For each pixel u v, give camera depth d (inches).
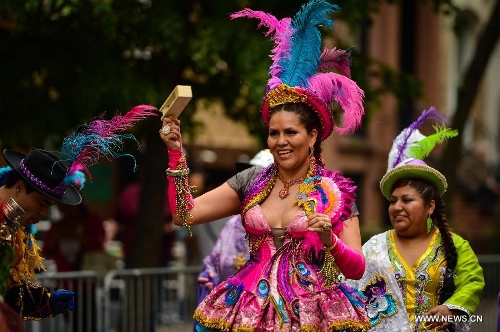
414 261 370.0
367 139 1348.4
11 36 596.7
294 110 287.4
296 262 282.0
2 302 269.6
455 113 750.5
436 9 708.0
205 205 294.7
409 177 377.4
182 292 608.1
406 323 362.3
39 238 687.1
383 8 1355.8
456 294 364.8
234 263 418.6
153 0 570.6
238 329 275.3
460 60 1493.6
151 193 636.1
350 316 277.7
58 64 585.3
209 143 1080.2
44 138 579.5
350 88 305.6
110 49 577.3
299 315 274.8
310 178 289.3
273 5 589.3
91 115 553.9
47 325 536.7
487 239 1189.1
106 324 560.7
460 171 1339.8
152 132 626.8
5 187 290.5
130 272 571.5
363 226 1121.4
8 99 583.2
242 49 557.6
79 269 593.0
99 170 974.4
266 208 290.0
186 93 273.3
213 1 577.0
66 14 561.3
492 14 745.0
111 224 714.8
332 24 312.3
